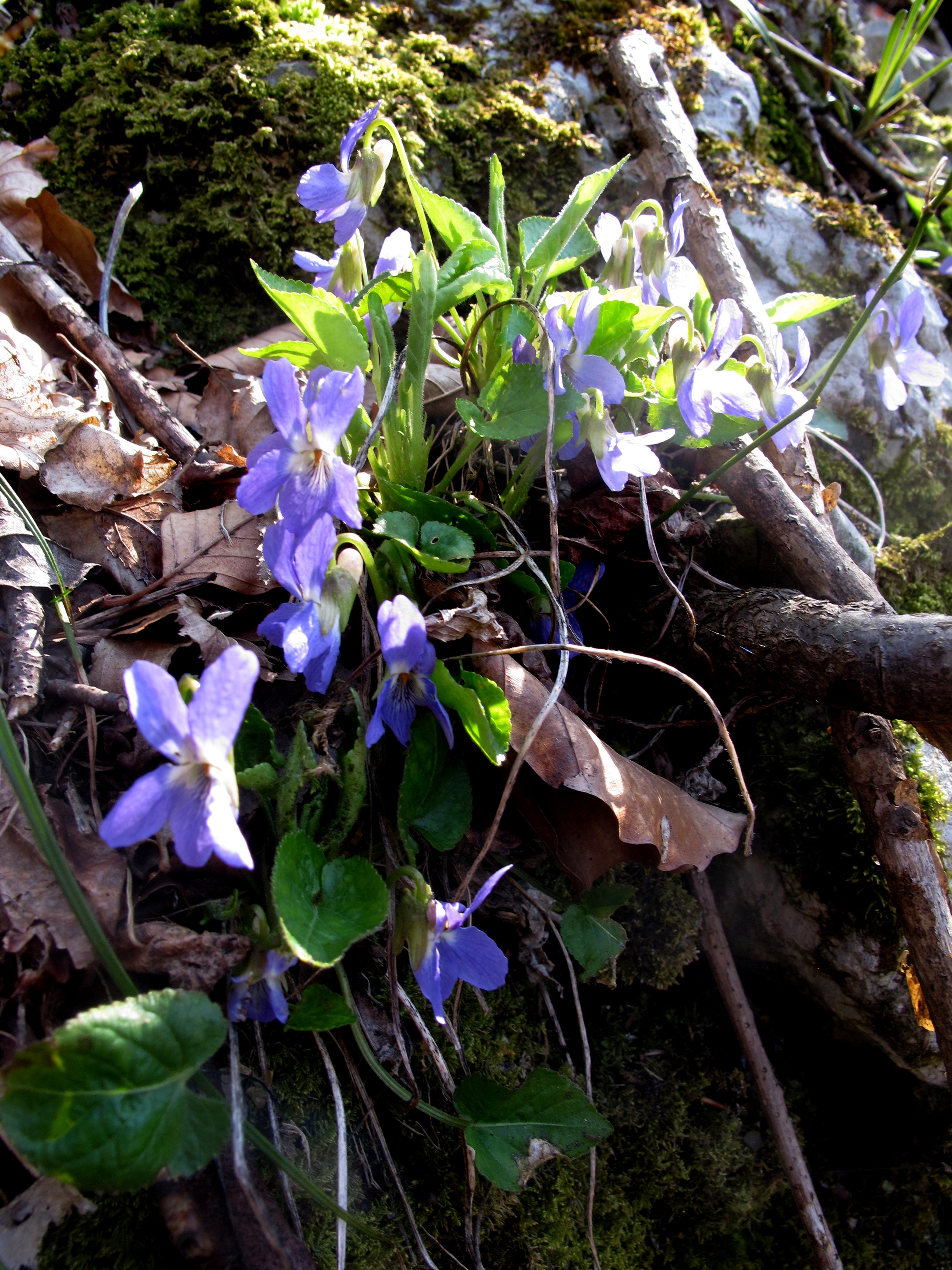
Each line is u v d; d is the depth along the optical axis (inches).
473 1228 6.3
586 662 8.1
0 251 8.1
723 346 6.8
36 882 5.4
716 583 7.6
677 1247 7.9
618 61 10.1
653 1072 8.1
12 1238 5.1
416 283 6.5
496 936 7.2
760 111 11.9
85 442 7.2
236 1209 5.3
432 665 6.0
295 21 9.8
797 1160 7.5
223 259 9.2
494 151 9.8
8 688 6.0
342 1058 6.2
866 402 10.2
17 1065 4.5
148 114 9.1
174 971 5.3
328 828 6.3
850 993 7.8
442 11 10.9
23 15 9.7
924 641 6.1
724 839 6.9
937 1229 8.5
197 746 4.8
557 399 6.6
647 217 7.5
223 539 7.1
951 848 7.6
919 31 12.1
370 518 7.1
